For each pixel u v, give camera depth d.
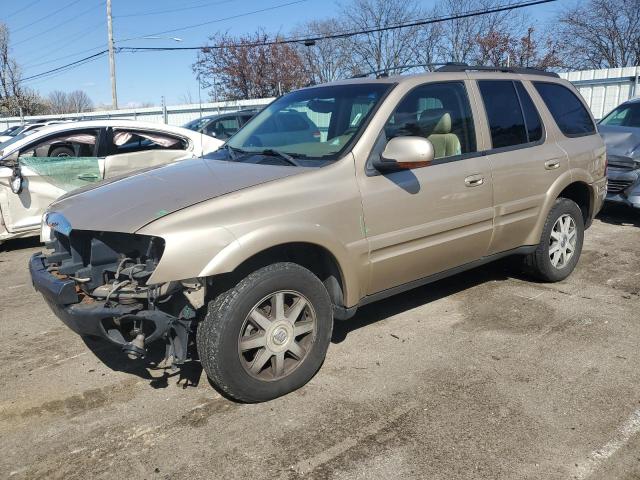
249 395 3.25
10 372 3.85
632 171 7.67
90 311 3.01
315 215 3.30
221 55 37.00
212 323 3.08
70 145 7.48
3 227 7.07
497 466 2.74
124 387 3.60
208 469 2.77
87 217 3.21
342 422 3.13
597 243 6.94
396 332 4.32
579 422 3.09
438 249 4.04
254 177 3.40
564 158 4.98
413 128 3.90
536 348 4.00
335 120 4.00
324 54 41.28
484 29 36.41
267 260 3.37
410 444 2.92
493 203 4.38
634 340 4.11
